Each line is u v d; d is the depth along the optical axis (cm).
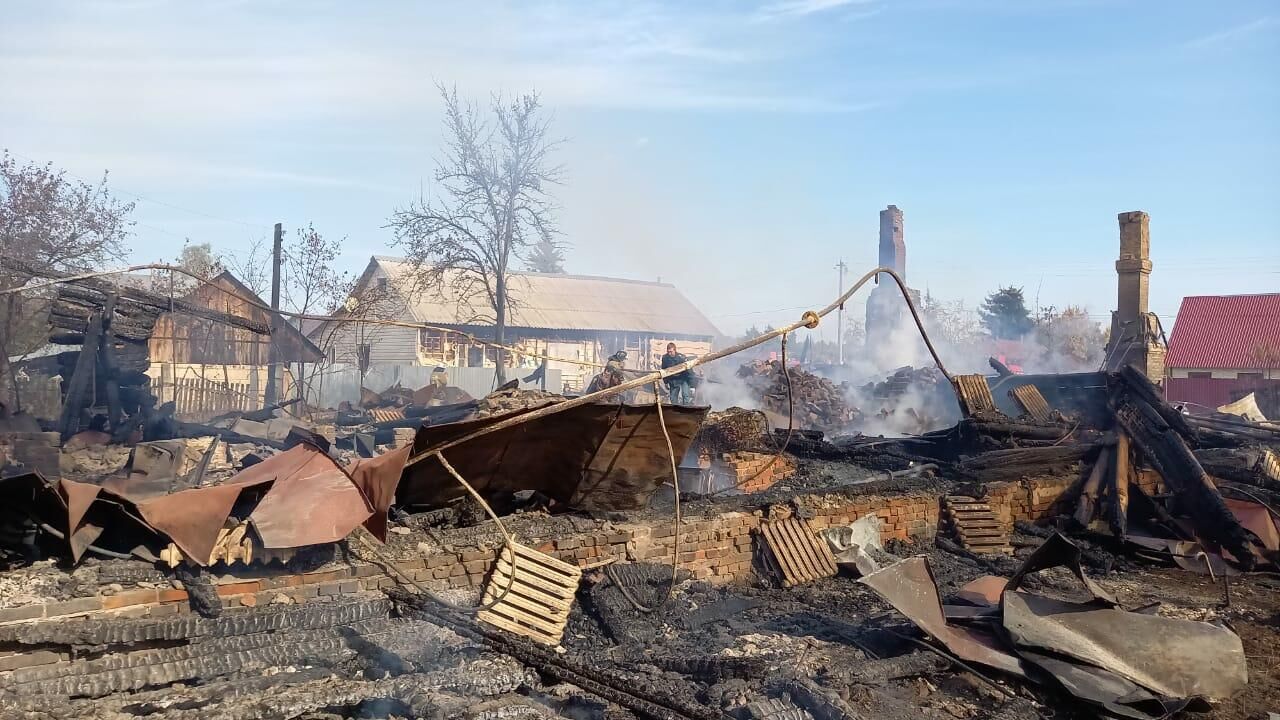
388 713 530
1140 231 2200
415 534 785
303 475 704
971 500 1253
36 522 625
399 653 607
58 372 1505
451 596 723
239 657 567
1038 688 684
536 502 923
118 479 1086
